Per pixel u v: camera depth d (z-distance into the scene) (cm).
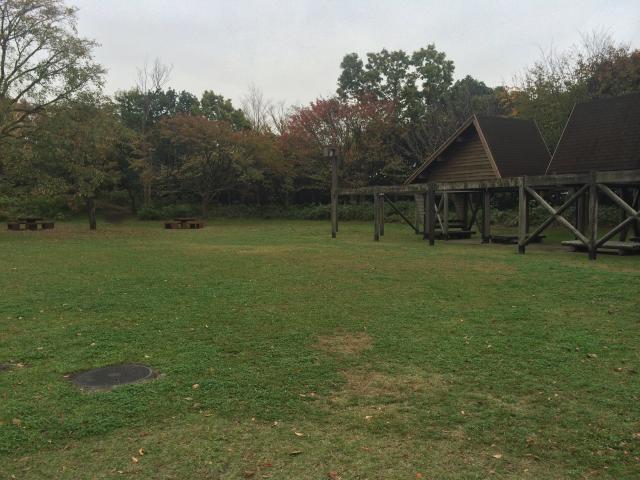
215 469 326
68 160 2223
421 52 3916
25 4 2058
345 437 367
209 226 2914
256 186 3806
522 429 378
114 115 2725
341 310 748
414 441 361
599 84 2628
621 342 581
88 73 2166
